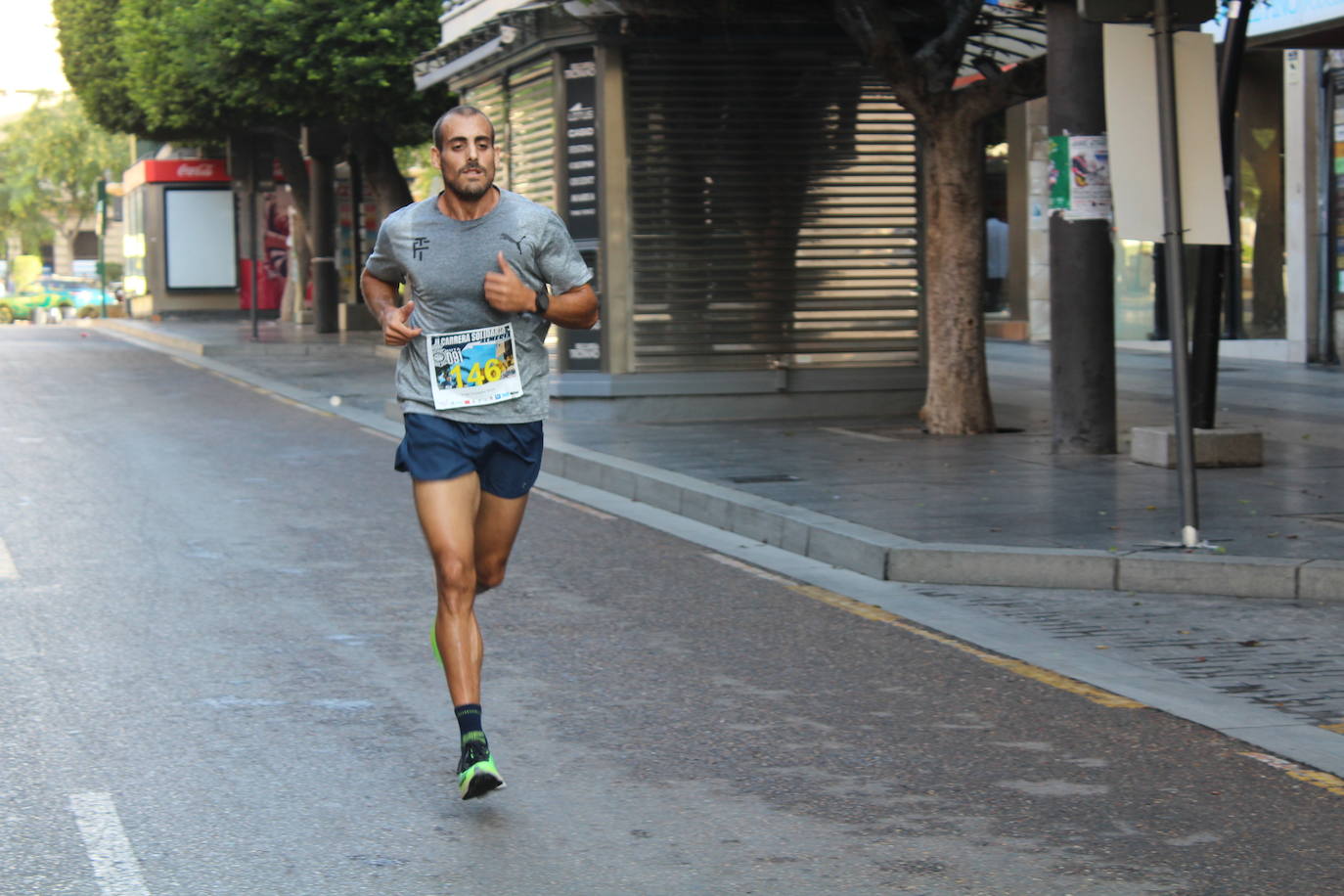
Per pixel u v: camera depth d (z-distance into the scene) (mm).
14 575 10141
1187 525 10039
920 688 7504
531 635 8609
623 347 18078
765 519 11500
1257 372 23750
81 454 16281
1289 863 5293
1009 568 9844
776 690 7484
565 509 13102
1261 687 7492
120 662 7938
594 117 18016
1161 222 10211
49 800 5883
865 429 16984
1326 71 24312
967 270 16422
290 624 8812
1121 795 5965
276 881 5121
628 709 7152
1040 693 7410
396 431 18406
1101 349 14625
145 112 46625
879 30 15656
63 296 64188
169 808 5812
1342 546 10000
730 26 17797
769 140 18219
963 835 5547
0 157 80312
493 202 6082
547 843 5480
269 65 31922
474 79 20891
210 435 17984
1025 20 17219
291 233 45312
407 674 7754
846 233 18578
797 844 5469
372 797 5953
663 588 9891
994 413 17797
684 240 18156
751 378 18359
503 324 6129
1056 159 14500
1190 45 10188
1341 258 24531
